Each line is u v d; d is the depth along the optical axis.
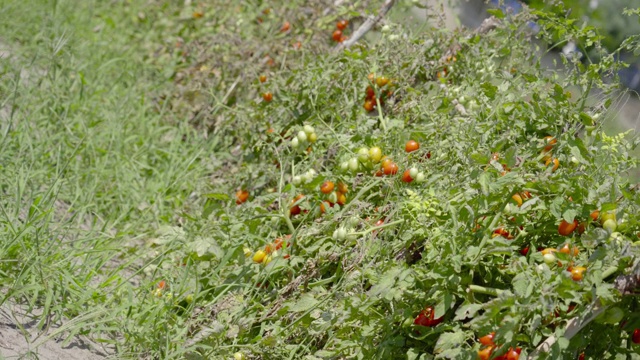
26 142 4.45
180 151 5.50
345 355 3.07
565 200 2.88
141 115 5.74
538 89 3.52
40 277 3.37
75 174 4.62
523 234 3.02
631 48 3.33
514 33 4.29
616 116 3.53
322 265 3.38
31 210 3.65
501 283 2.92
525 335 2.58
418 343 2.97
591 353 2.78
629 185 3.10
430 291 2.82
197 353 3.08
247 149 4.85
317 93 4.45
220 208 3.74
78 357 3.14
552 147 3.29
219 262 3.63
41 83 5.47
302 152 4.17
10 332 3.10
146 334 3.21
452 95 4.08
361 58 4.43
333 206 3.71
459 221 2.92
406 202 3.11
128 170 4.93
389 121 4.03
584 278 2.54
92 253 3.77
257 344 3.13
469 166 3.12
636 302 2.66
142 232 4.43
